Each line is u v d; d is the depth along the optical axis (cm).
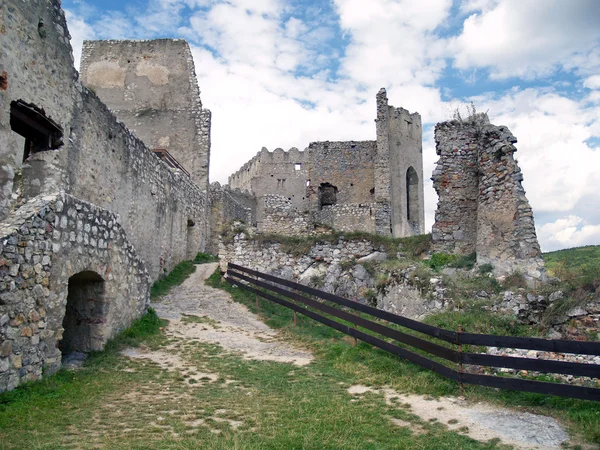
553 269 998
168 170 1711
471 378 640
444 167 1277
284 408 587
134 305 968
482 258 1109
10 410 523
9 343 574
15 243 596
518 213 1029
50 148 980
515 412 573
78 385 643
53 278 668
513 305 888
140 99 2320
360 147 2995
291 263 1439
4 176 823
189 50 2372
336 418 549
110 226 863
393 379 713
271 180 4588
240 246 1514
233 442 467
